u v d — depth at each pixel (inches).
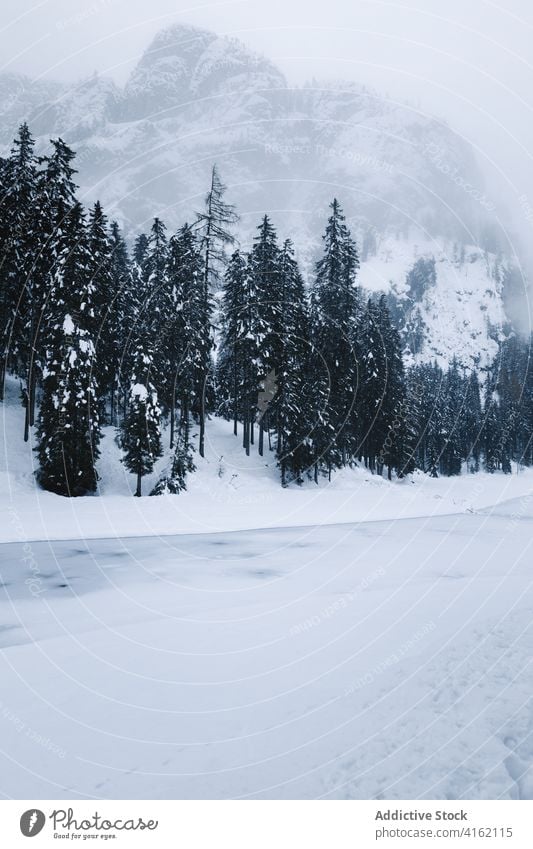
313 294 1291.8
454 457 2293.3
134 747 121.6
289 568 368.2
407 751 112.7
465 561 398.6
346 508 844.0
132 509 706.8
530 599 249.9
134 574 346.9
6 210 967.0
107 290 1019.9
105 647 197.5
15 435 989.8
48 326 901.8
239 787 103.9
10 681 163.6
